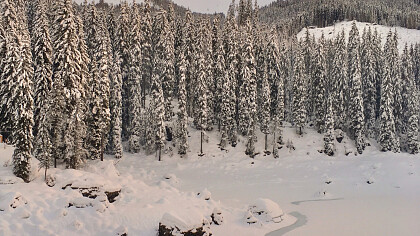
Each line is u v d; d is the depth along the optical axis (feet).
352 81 227.40
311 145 219.82
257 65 242.17
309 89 252.42
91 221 85.71
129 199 106.11
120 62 214.07
